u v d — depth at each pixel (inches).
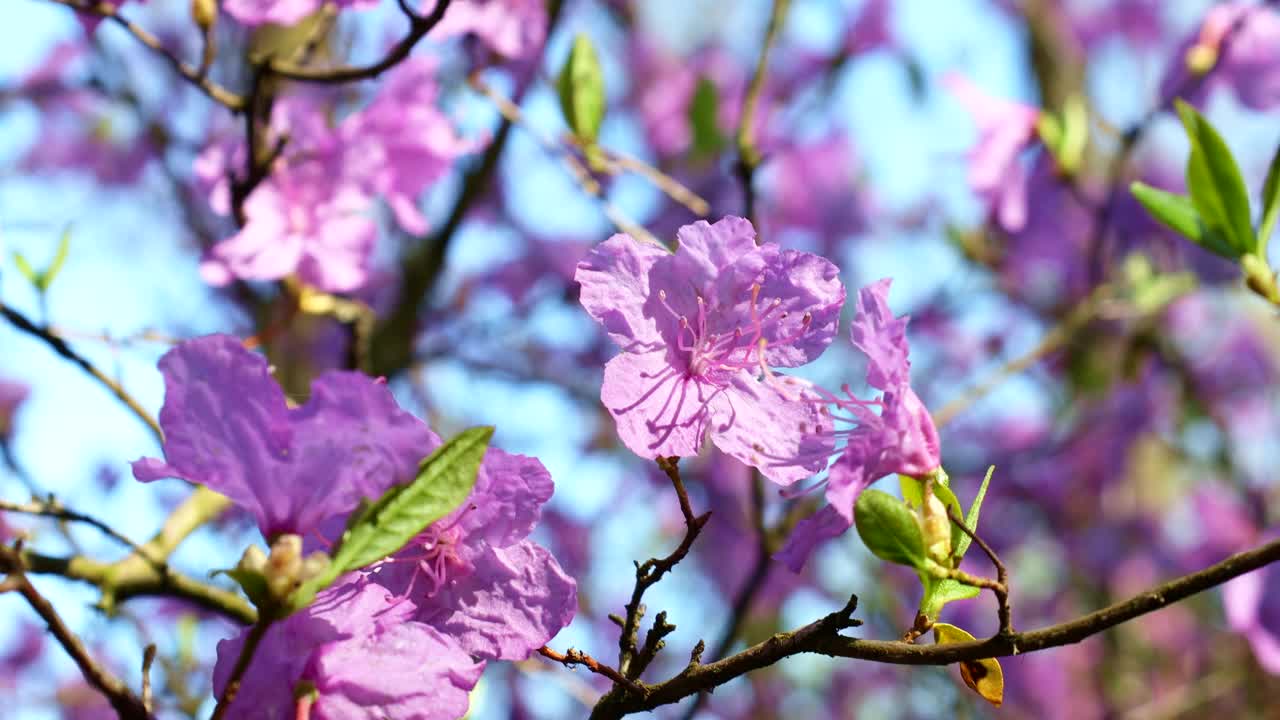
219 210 26.8
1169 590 20.1
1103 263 40.0
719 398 21.5
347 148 26.9
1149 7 53.6
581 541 47.3
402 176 27.2
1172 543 50.6
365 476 20.1
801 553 20.7
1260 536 47.1
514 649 20.8
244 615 26.2
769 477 21.4
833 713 51.3
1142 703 48.7
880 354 20.8
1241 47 32.2
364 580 20.6
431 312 40.3
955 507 21.0
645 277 21.6
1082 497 50.1
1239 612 29.2
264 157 26.4
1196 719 47.5
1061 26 51.8
